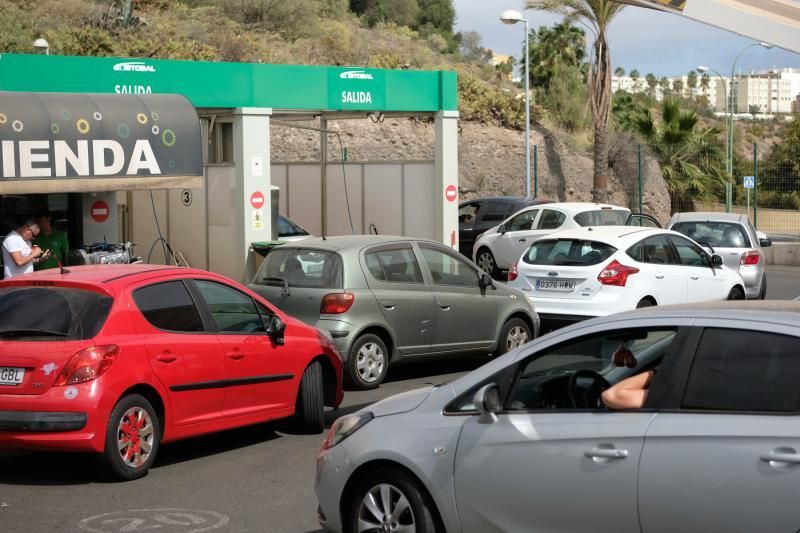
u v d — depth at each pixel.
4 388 7.14
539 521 4.73
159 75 16.03
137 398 7.43
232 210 17.44
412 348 11.41
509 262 21.84
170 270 8.06
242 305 8.52
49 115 13.24
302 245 11.31
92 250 14.54
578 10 34.84
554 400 5.07
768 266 28.86
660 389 4.54
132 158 13.99
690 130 41.44
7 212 15.03
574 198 39.25
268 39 44.31
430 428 5.14
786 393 4.23
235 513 6.72
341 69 18.09
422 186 20.31
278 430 9.35
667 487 4.34
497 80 54.41
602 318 5.04
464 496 4.95
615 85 147.88
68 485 7.43
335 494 5.41
